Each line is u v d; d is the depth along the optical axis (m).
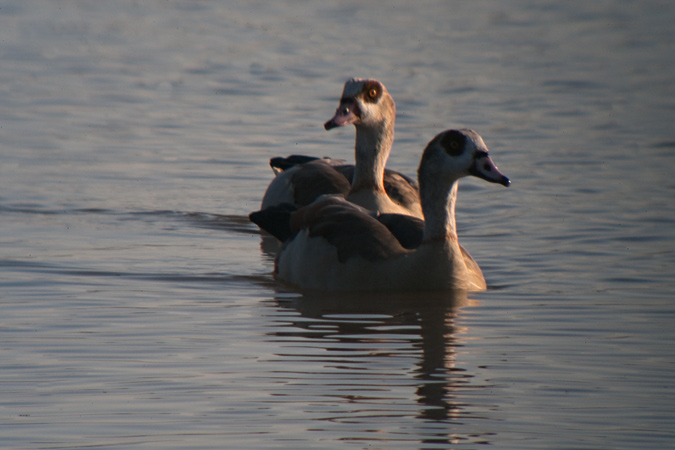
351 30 38.88
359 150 15.34
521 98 27.34
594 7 44.97
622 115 25.05
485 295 12.62
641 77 30.27
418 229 13.56
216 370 9.60
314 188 16.58
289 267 13.59
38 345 10.35
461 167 12.55
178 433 8.09
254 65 31.92
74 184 18.77
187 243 15.44
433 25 40.41
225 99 27.09
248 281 13.45
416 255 12.84
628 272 13.55
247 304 12.20
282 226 14.52
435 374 9.52
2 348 10.24
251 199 18.38
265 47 35.06
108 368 9.65
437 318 11.56
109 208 17.33
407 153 21.20
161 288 12.88
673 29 39.19
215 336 10.77
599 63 32.66
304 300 12.42
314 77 30.16
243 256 14.83
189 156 21.22
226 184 19.27
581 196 17.92
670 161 20.38
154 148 21.83
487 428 8.22
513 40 37.19
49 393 8.97
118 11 42.31
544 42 36.75
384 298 12.49
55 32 37.22
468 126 23.97
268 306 12.11
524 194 18.20
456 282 12.78
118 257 14.41
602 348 10.41
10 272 13.37
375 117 15.12
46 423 8.29
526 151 21.52
